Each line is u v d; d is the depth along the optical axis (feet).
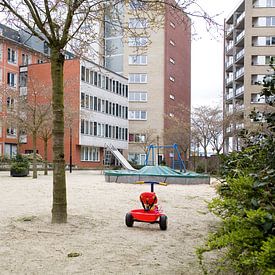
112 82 168.35
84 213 30.12
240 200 11.72
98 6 27.91
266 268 8.54
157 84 194.70
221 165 21.61
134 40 37.55
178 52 214.07
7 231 22.75
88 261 16.92
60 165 25.46
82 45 33.50
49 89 97.25
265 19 158.71
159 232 23.77
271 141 11.75
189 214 31.53
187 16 27.63
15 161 91.35
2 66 147.64
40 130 89.45
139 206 35.14
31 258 17.25
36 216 27.91
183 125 139.95
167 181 69.97
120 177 70.38
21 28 32.48
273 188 10.56
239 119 115.24
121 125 176.24
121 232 23.36
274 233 9.34
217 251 17.63
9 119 92.43
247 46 159.02
